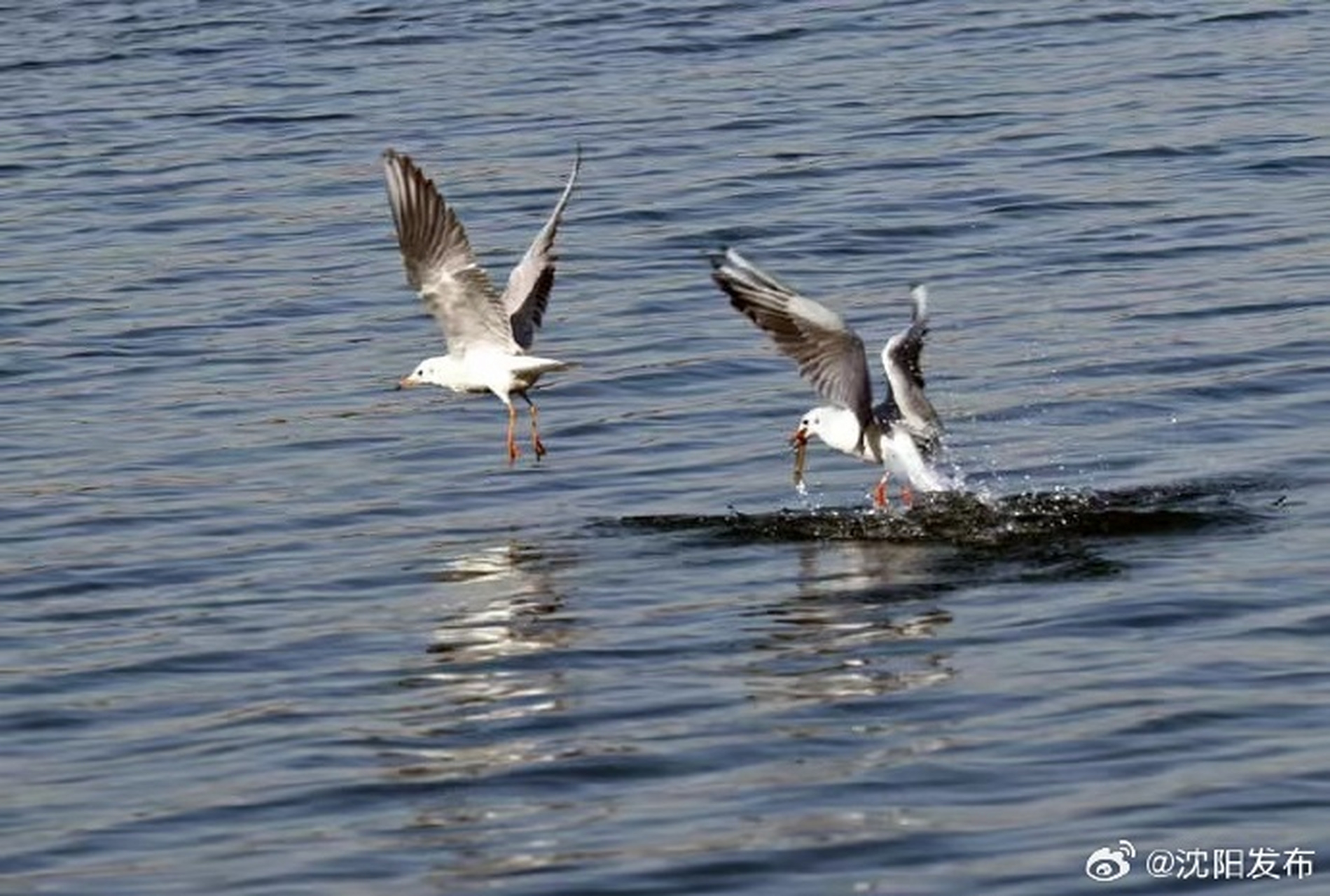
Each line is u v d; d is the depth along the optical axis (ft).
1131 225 89.61
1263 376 72.18
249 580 59.82
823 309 58.03
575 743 48.67
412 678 52.75
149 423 73.46
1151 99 107.76
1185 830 43.37
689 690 51.16
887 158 100.48
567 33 128.36
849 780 46.09
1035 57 117.50
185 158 106.22
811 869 42.75
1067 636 53.16
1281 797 44.47
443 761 48.08
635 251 89.66
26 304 86.07
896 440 59.21
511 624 55.77
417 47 126.82
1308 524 59.98
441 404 74.28
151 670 53.93
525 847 44.14
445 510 64.80
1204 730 47.60
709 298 83.82
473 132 108.17
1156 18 124.57
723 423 71.20
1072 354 75.77
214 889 42.91
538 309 59.52
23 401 76.02
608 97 113.70
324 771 47.91
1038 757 46.78
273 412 74.08
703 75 117.70
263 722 50.62
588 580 58.65
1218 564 57.36
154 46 129.90
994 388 73.15
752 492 65.00
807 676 51.60
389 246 91.91
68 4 142.00
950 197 94.43
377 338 81.35
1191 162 97.30
